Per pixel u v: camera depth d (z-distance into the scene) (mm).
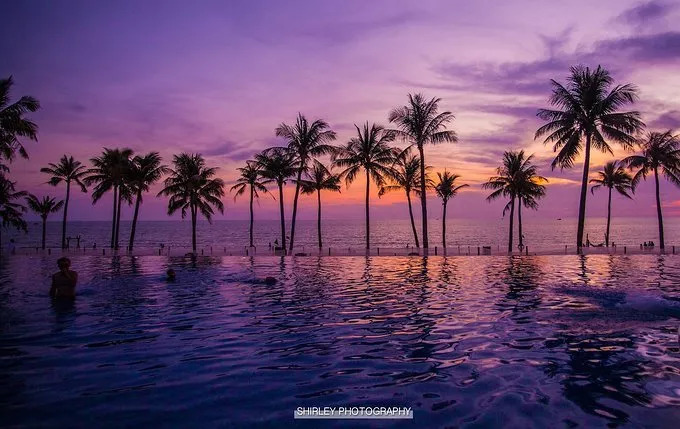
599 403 5688
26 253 40156
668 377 6738
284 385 6379
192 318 11484
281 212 47656
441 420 5152
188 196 50125
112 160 49156
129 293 16109
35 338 9297
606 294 15398
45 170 51969
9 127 33250
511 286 17641
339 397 5902
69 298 14805
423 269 24875
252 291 16594
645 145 45875
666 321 10930
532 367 7238
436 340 9062
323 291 16500
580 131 40000
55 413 5336
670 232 181750
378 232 191375
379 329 10094
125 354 8047
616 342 8883
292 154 46875
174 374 6879
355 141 47438
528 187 46844
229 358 7785
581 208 39531
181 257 34875
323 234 170375
